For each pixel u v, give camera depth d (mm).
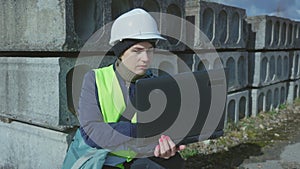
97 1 2469
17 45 2621
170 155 1469
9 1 2631
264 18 5395
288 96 7059
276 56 6172
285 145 4199
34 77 2506
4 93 2836
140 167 1524
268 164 3531
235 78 4887
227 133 4426
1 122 2941
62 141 2398
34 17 2443
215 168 3352
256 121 5246
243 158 3693
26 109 2619
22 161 2760
